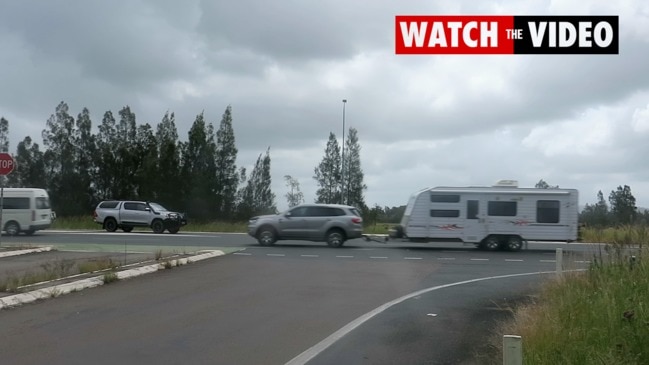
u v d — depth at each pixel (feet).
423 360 29.63
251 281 55.83
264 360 29.17
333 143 184.24
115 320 37.58
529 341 27.61
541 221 94.27
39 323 36.47
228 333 34.68
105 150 179.73
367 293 50.55
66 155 176.35
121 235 119.24
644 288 34.24
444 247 100.42
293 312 41.42
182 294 47.67
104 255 73.87
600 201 145.28
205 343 32.27
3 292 44.47
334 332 35.40
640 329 26.55
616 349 25.18
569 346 25.98
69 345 31.35
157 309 41.37
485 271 68.33
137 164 177.99
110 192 179.01
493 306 44.70
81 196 176.65
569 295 35.42
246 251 86.22
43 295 44.55
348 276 61.00
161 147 176.04
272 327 36.50
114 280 53.01
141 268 59.57
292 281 56.59
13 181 173.88
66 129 177.99
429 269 69.31
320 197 183.83
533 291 51.93
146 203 131.03
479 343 33.12
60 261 63.00
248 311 41.45
